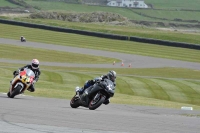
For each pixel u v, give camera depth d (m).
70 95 81.88
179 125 42.75
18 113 41.28
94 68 168.62
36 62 61.19
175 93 122.06
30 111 43.88
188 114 61.97
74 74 147.12
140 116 50.25
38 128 33.44
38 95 76.75
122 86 128.38
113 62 189.50
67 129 34.25
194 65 195.88
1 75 124.25
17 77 60.50
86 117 43.31
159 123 43.25
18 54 191.50
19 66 157.75
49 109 48.09
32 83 61.19
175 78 154.75
